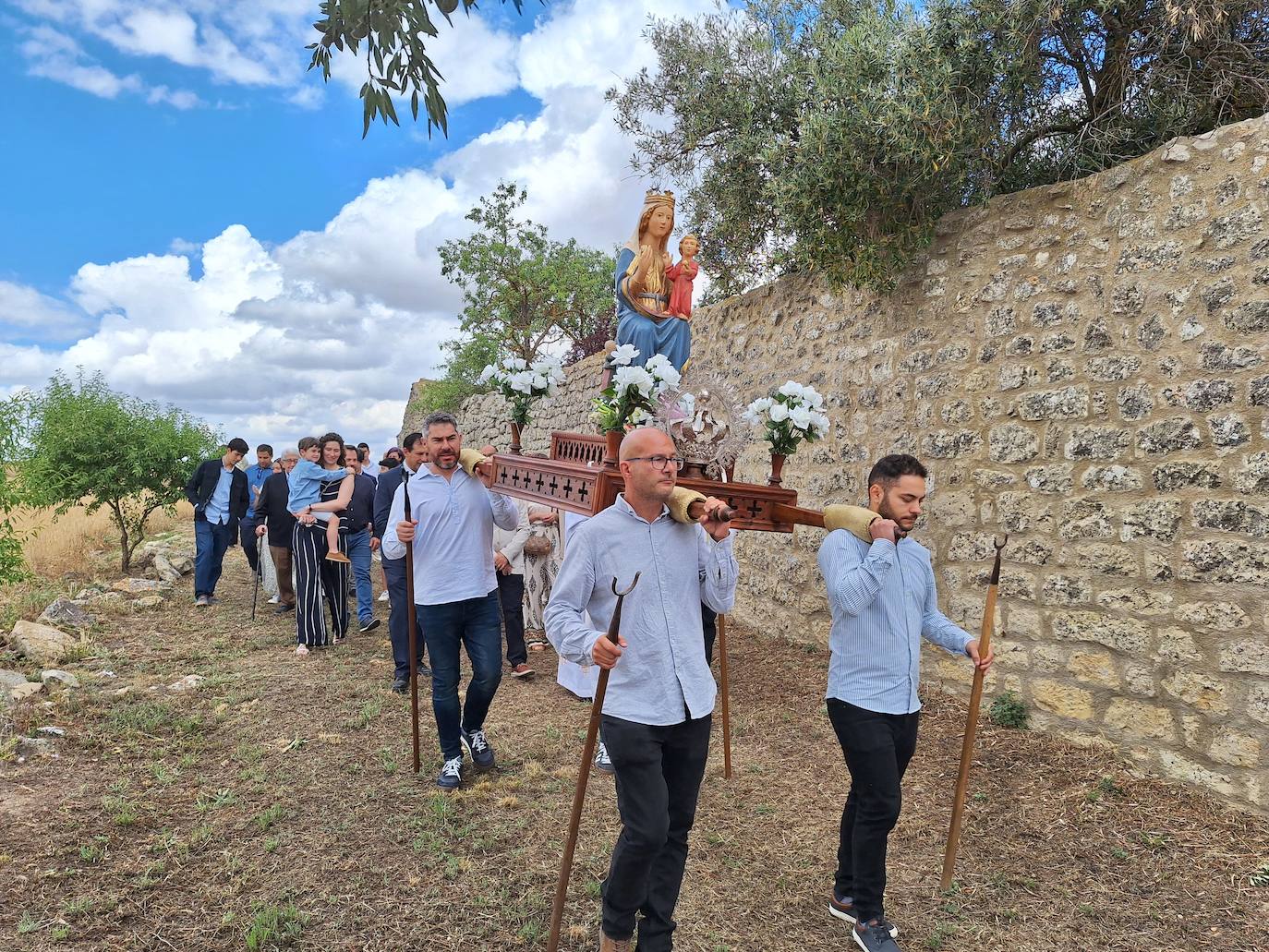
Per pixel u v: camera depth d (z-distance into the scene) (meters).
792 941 3.05
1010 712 4.91
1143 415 4.36
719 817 4.05
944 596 5.53
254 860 3.52
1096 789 4.13
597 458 3.96
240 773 4.45
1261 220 3.89
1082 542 4.63
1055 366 4.85
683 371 5.71
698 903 3.29
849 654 2.93
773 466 3.83
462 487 4.43
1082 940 3.04
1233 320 3.97
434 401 24.72
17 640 6.61
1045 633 4.80
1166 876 3.41
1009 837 3.80
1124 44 5.51
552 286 22.91
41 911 3.06
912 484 2.99
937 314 5.73
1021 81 5.49
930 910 3.23
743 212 8.08
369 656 7.09
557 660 6.97
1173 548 4.17
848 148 5.45
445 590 4.32
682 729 2.71
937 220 5.73
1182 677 4.09
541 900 3.23
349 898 3.24
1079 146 5.79
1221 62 5.24
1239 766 3.83
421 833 3.78
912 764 4.62
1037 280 5.01
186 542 14.71
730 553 2.94
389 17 3.05
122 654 6.95
